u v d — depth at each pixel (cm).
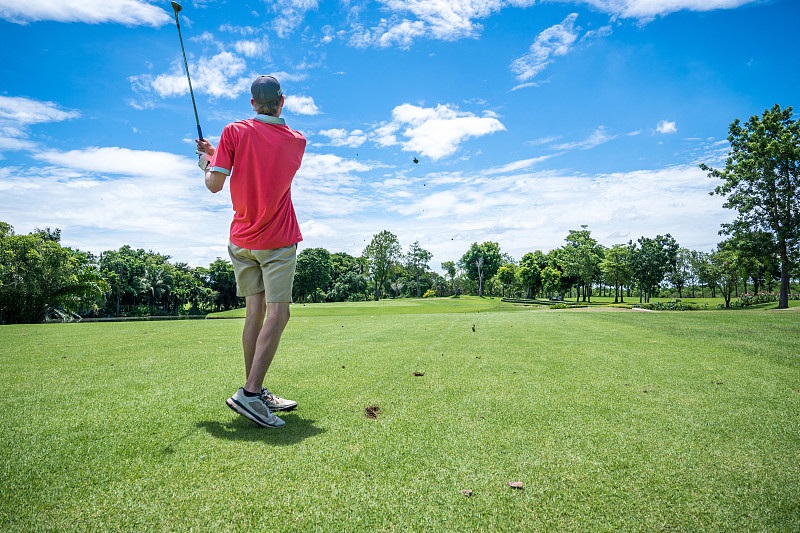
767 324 769
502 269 7538
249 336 231
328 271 6900
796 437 197
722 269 3647
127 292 5553
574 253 5788
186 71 247
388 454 172
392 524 126
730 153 2602
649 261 5422
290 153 225
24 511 125
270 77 230
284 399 247
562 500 141
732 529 126
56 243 2181
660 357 406
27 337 545
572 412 230
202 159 245
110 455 164
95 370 321
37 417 206
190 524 122
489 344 490
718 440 193
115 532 117
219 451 171
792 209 2439
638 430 204
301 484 146
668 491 147
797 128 2408
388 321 963
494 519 129
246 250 225
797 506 138
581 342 512
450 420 215
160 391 260
